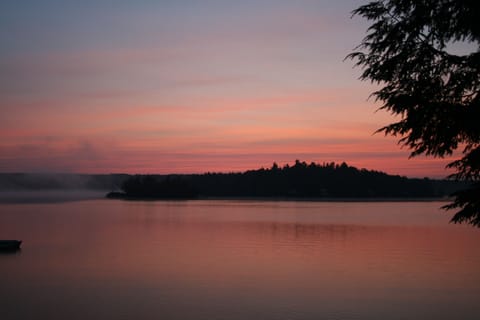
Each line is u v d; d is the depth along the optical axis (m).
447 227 71.06
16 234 59.31
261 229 67.50
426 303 25.11
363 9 9.29
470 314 22.92
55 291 27.83
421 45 8.88
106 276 32.09
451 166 8.76
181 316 22.81
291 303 25.08
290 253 43.66
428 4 8.65
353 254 43.00
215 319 22.22
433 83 8.77
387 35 9.07
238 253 43.31
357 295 26.83
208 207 133.62
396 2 9.01
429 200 197.00
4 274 32.84
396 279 31.30
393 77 9.09
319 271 34.16
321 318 22.45
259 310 23.89
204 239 54.69
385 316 22.73
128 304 24.89
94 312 23.44
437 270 34.72
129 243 50.59
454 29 8.61
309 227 70.94
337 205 152.00
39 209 115.50
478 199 8.59
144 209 120.50
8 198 188.12
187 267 35.72
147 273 33.19
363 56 9.41
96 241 52.28
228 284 29.53
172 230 65.69
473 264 37.38
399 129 9.18
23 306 24.55
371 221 82.94
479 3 8.15
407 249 46.41
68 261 38.38
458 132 8.55
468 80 8.41
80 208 122.31
